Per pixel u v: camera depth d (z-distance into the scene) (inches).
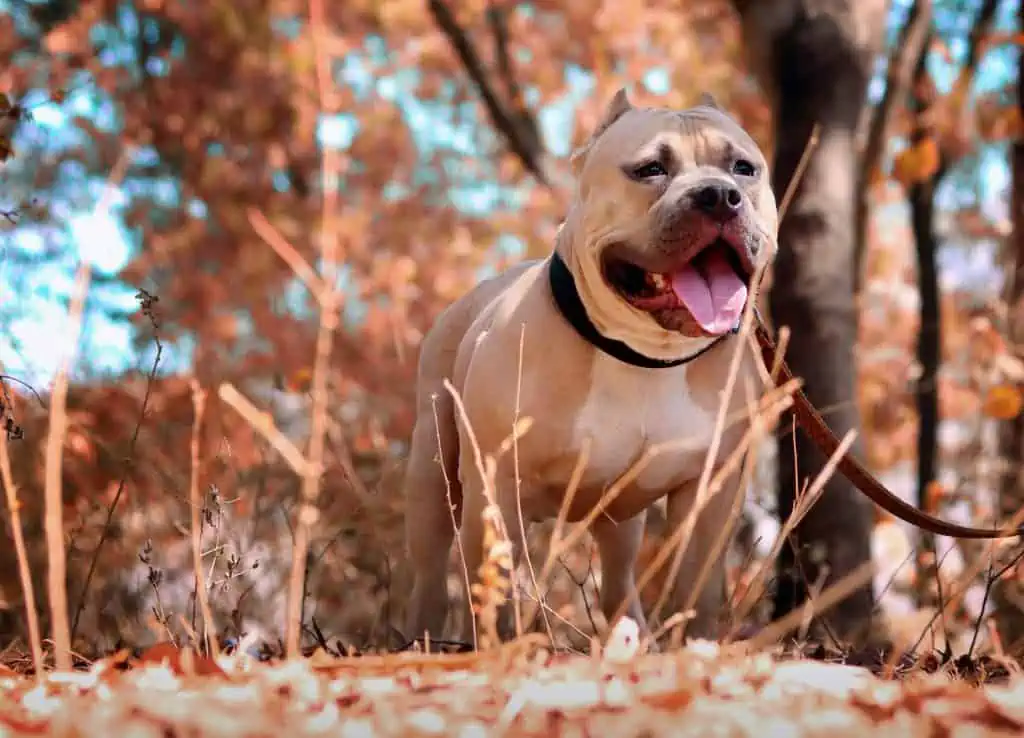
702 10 508.4
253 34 609.0
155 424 317.7
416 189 650.8
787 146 272.8
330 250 118.8
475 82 431.2
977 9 442.0
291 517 240.7
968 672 162.4
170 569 241.4
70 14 553.9
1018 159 336.8
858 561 257.0
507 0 513.7
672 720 92.2
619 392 171.3
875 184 354.6
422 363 214.8
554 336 170.7
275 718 94.8
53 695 107.0
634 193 163.3
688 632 174.2
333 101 117.2
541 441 171.8
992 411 291.1
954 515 335.0
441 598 208.2
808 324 267.3
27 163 483.5
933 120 408.5
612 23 503.8
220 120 608.4
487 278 211.8
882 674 138.7
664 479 176.2
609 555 211.9
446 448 207.3
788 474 265.1
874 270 577.9
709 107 184.5
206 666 114.7
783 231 272.2
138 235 570.6
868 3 274.7
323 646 175.6
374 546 255.3
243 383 471.5
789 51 272.5
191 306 558.9
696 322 157.2
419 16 571.2
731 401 176.1
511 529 173.3
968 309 450.3
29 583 114.3
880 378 517.7
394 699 100.1
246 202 607.2
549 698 98.1
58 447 111.1
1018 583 232.2
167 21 616.7
